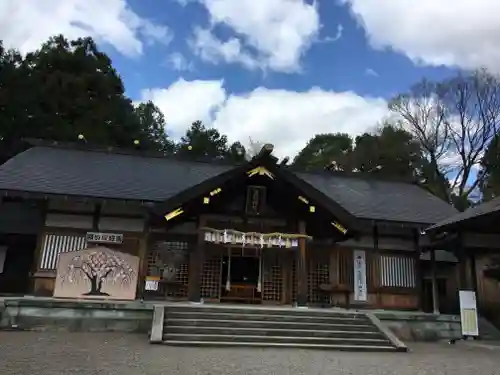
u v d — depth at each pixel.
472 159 33.19
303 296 13.59
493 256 14.79
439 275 18.52
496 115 32.34
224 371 6.30
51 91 30.34
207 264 15.04
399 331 12.12
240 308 11.18
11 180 14.17
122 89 36.56
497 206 12.59
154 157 19.98
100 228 14.55
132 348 8.18
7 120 27.95
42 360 6.48
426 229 15.09
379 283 16.00
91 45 36.19
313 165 40.38
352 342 10.00
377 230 16.56
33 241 16.61
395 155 35.81
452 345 11.52
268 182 14.46
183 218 14.70
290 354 8.43
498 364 8.28
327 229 15.27
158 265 14.59
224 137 49.19
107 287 12.30
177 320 10.06
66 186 14.52
